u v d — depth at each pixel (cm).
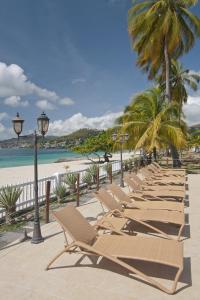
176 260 381
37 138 569
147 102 2208
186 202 910
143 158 2323
